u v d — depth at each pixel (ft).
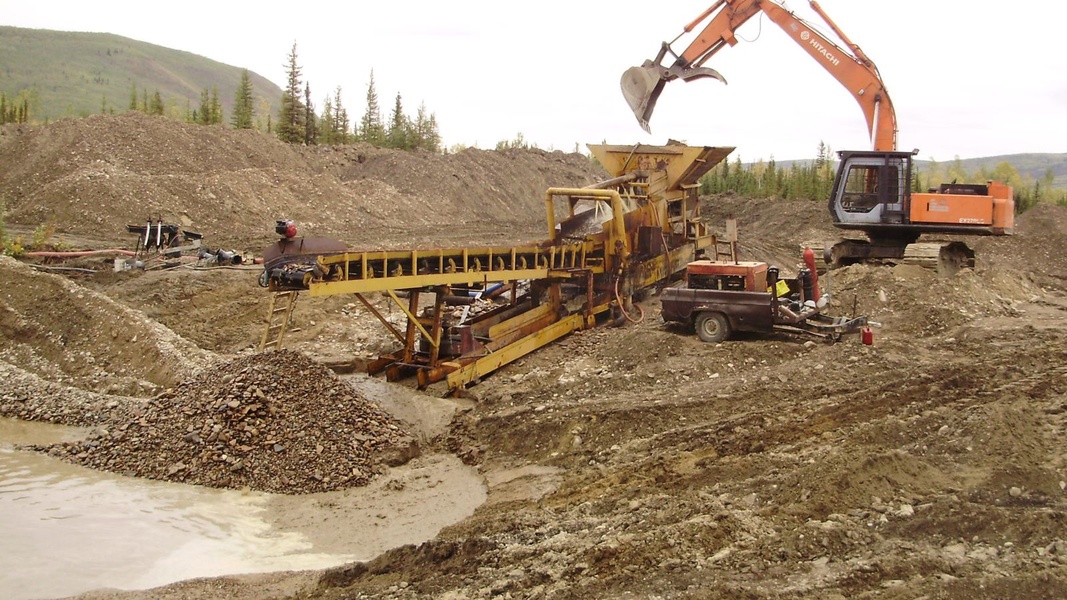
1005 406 33.81
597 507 30.48
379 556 27.81
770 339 50.93
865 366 44.86
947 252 68.90
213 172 117.19
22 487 35.27
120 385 48.83
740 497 29.09
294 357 40.70
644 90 68.28
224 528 31.86
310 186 119.24
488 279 50.80
